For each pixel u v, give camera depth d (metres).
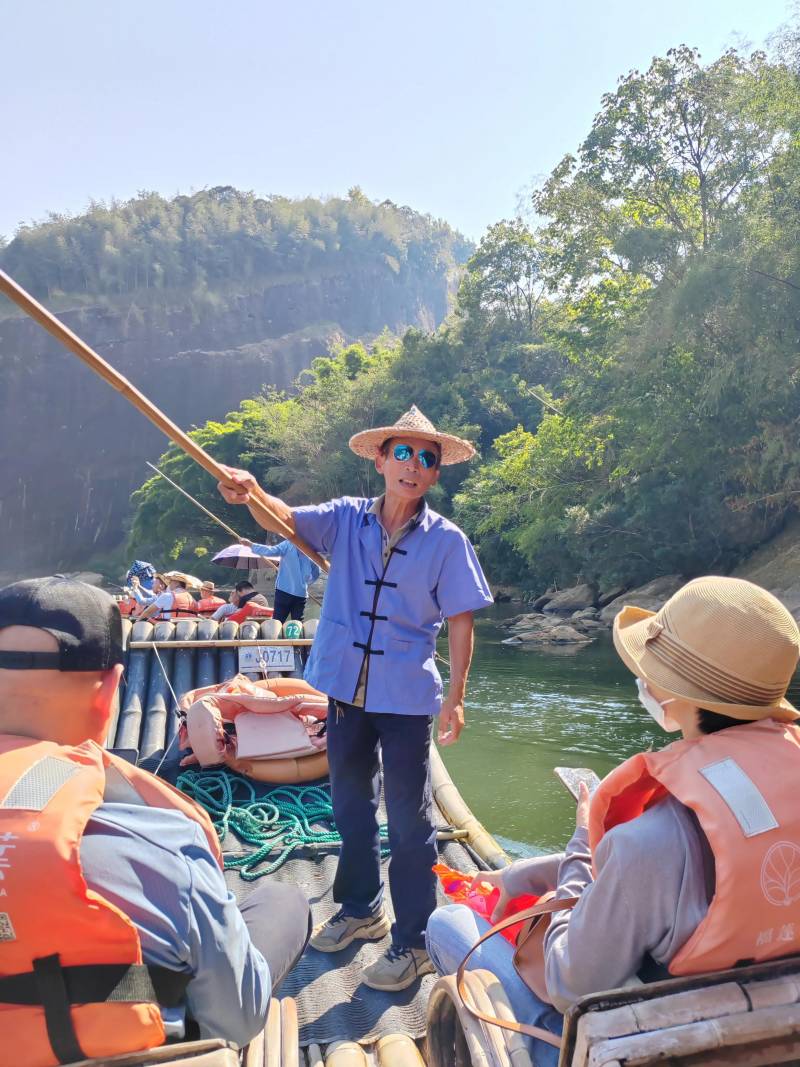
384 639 3.08
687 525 29.98
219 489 3.03
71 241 138.62
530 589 36.88
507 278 59.62
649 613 2.13
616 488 32.34
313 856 3.96
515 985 2.07
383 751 3.10
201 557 62.28
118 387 2.56
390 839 3.08
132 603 10.06
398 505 3.16
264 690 4.83
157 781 1.76
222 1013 1.68
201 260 143.50
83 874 1.51
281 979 2.13
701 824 1.64
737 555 29.86
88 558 119.12
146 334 132.50
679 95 30.33
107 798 1.67
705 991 1.55
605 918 1.68
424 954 3.02
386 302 154.88
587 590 32.09
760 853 1.60
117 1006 1.47
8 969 1.44
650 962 1.75
